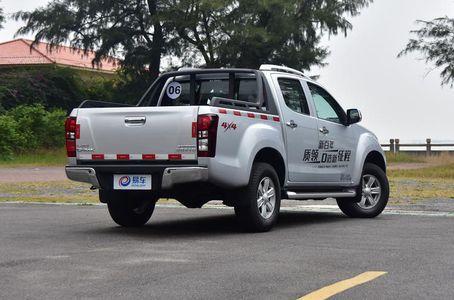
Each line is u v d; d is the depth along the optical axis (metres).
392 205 12.98
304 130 9.88
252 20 44.47
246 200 8.76
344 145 10.66
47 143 39.03
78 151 8.87
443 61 35.03
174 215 11.45
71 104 47.31
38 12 45.19
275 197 9.20
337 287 5.49
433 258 6.87
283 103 9.63
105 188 8.69
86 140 8.81
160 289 5.45
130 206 9.46
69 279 5.84
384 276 5.95
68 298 5.16
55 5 45.31
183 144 8.29
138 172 8.48
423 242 8.00
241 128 8.68
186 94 10.28
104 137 8.70
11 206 12.73
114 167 8.58
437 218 10.73
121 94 48.16
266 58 45.62
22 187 17.67
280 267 6.38
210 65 45.34
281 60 45.97
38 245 7.80
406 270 6.23
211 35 44.56
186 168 8.18
